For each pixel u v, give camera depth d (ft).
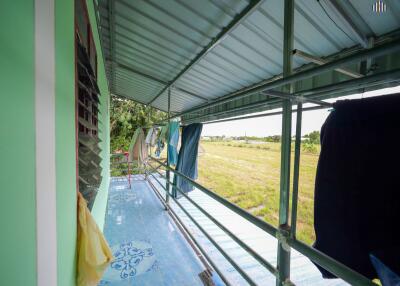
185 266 7.65
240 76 8.11
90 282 3.18
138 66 10.90
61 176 2.38
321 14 4.19
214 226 10.54
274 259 7.97
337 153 2.44
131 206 13.29
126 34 7.92
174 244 9.00
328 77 5.49
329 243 2.50
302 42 5.13
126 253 8.29
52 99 2.10
